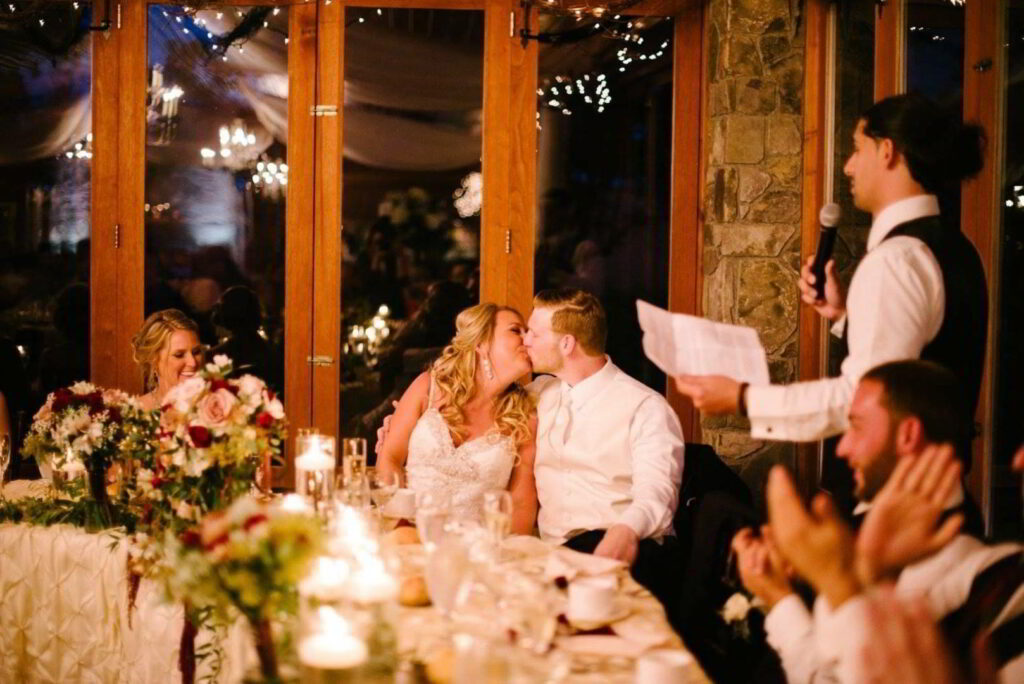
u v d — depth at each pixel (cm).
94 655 321
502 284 489
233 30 486
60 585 324
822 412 245
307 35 486
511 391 387
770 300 450
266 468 340
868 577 171
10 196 489
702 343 259
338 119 487
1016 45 335
